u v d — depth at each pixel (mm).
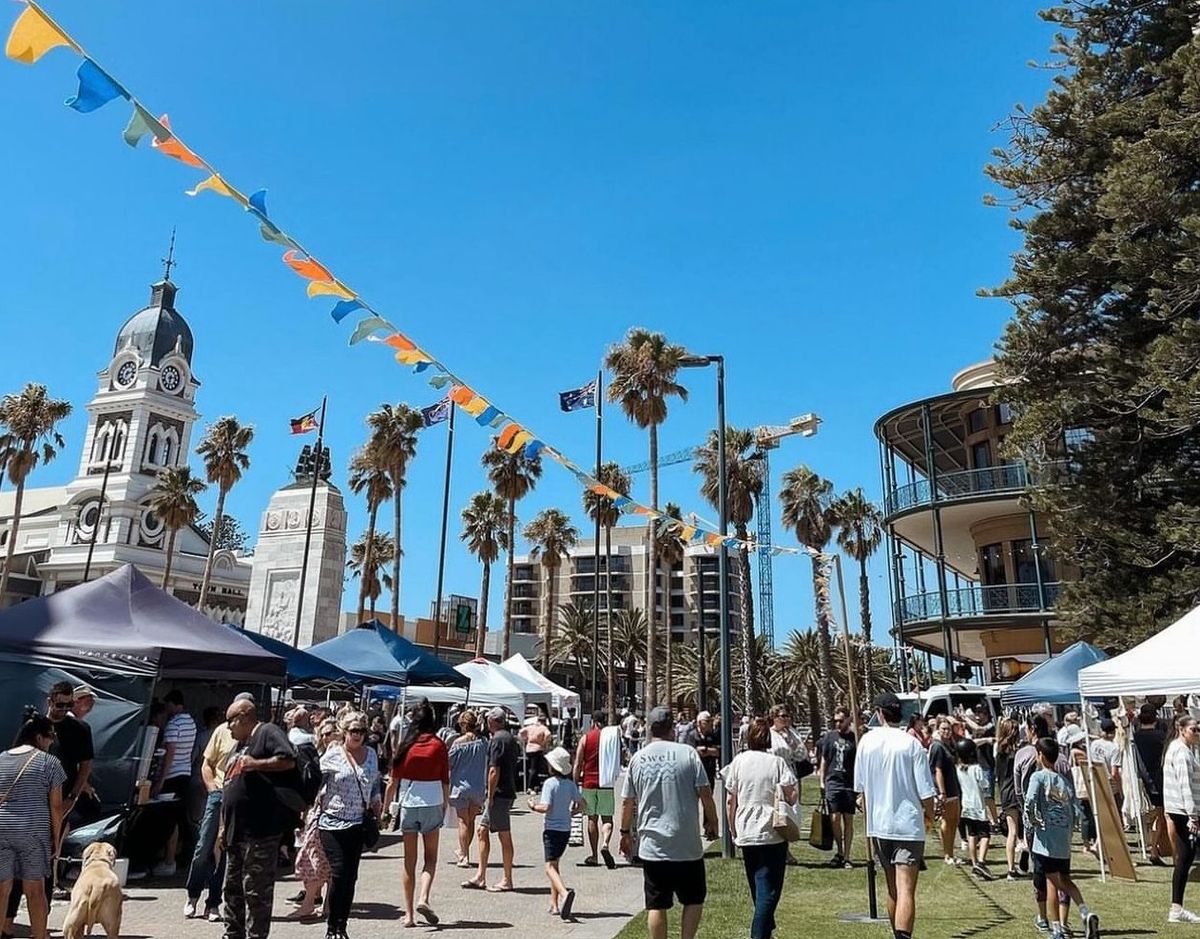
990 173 20953
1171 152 16250
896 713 7129
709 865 11328
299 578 44812
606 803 11766
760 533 107062
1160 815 12344
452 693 22172
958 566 44094
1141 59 18938
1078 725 15375
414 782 8078
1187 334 15336
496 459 52000
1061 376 20312
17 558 81875
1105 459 19375
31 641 9766
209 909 8086
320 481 46438
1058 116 19859
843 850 11719
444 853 12992
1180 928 8109
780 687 74438
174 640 10430
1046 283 19797
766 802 6637
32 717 6449
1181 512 17000
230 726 6727
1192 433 18281
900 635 34906
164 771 10328
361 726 7418
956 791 11828
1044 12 20703
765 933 6371
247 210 5520
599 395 37281
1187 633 11352
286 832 6484
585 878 10789
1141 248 16516
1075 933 7852
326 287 6324
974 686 25703
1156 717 13438
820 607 23766
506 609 53094
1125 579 18984
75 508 82625
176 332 90312
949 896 9719
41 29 4242
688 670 80062
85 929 6438
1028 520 32406
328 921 7043
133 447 83500
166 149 4973
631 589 125812
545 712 25562
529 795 21969
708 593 123375
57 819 6375
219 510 58094
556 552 71000
